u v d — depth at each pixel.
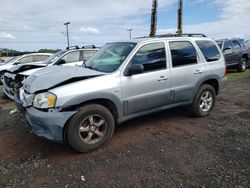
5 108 6.64
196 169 3.30
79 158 3.63
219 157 3.61
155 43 4.60
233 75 12.42
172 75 4.69
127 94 4.11
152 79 4.39
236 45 13.41
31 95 3.70
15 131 4.71
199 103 5.29
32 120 3.64
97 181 3.07
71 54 8.98
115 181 3.06
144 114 4.50
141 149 3.90
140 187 2.94
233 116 5.53
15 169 3.36
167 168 3.33
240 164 3.41
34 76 4.22
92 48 9.61
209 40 5.62
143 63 4.36
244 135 4.43
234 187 2.91
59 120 3.47
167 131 4.64
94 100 3.84
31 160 3.59
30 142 4.19
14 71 7.22
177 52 4.87
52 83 3.64
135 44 4.43
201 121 5.21
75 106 3.65
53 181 3.08
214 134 4.50
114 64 4.25
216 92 5.69
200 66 5.18
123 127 4.83
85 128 3.74
